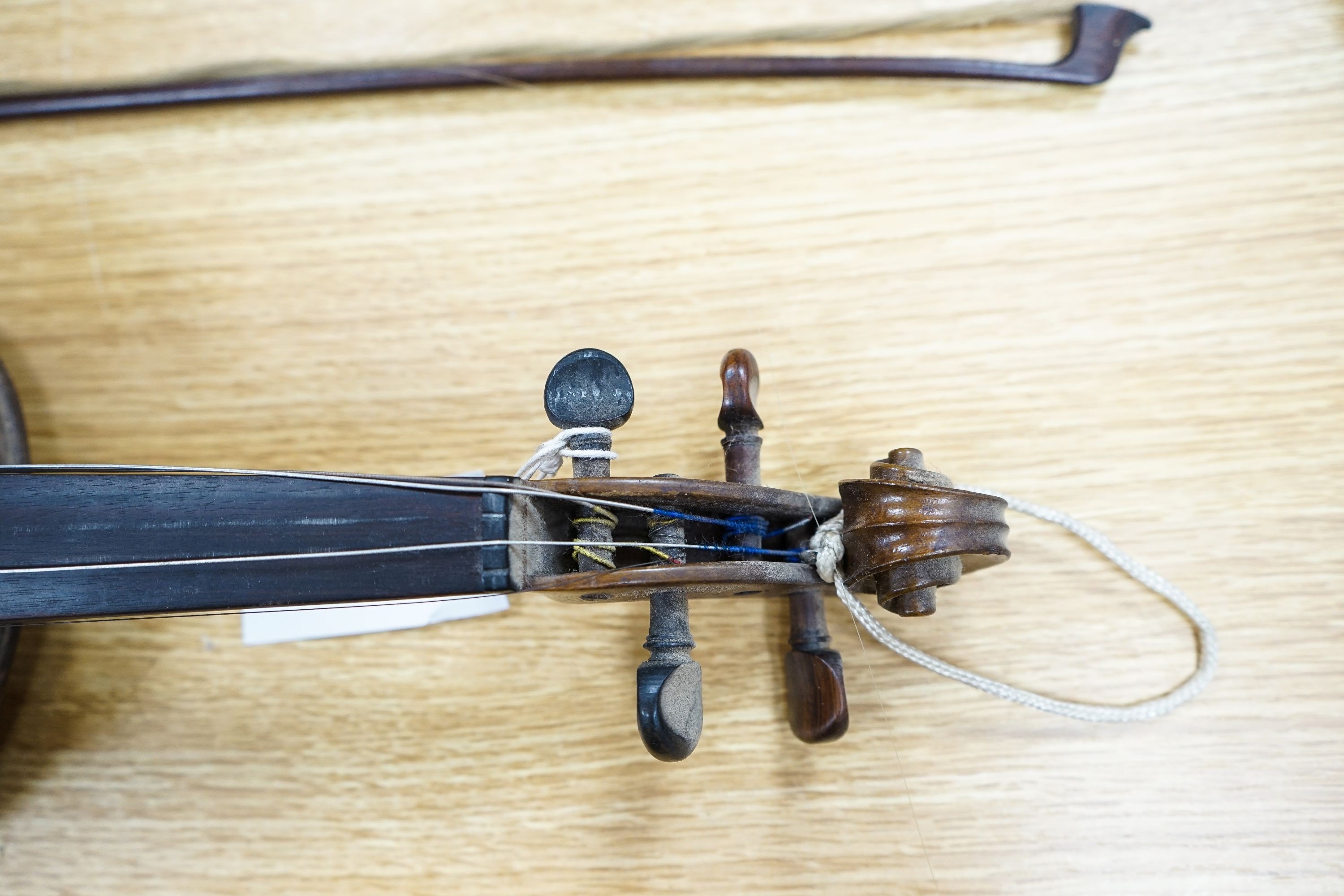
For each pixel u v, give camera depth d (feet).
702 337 1.06
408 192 1.10
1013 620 1.01
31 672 1.03
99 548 0.77
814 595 0.95
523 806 1.00
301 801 1.01
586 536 0.81
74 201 1.10
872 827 0.98
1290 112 1.07
